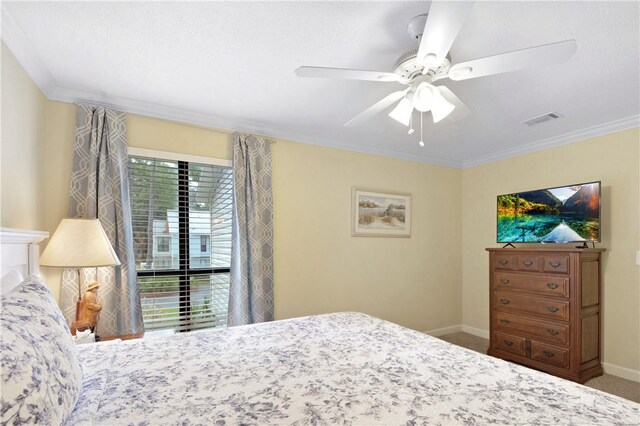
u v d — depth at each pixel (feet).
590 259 9.54
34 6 4.85
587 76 6.92
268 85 7.45
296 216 10.85
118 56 6.24
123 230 8.01
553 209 10.38
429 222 13.80
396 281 12.85
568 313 9.19
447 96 6.18
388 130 10.53
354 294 11.88
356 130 10.53
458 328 14.34
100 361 4.37
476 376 3.95
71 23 5.25
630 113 8.98
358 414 3.09
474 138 11.24
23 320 2.90
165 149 8.91
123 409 3.14
